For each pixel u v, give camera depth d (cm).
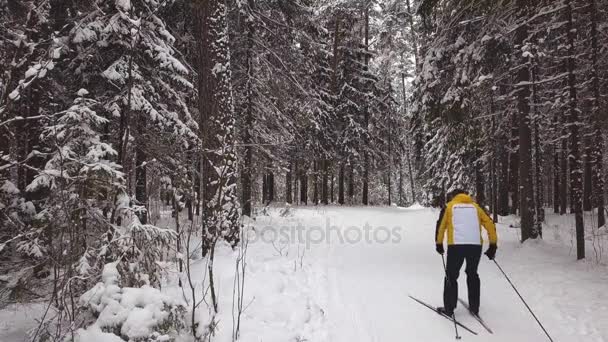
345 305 541
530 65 1111
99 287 387
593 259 814
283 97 1391
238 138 1241
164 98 922
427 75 1384
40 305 542
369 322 486
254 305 487
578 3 980
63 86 908
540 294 584
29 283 521
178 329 379
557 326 467
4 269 543
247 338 401
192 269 609
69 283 421
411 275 701
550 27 977
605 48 1059
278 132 1479
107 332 346
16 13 717
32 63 635
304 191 2714
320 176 2550
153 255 471
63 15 820
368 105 2683
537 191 1647
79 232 476
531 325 476
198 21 739
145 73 880
